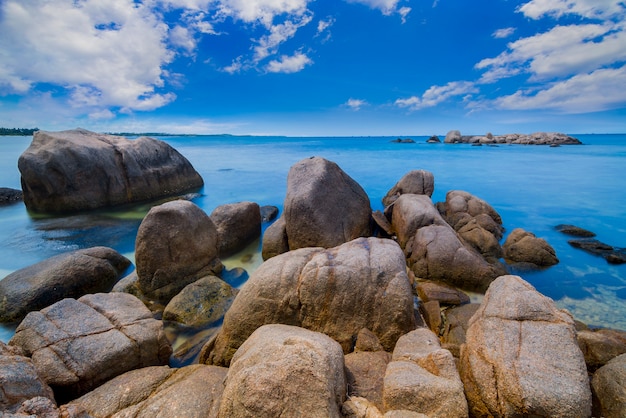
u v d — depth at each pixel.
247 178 28.73
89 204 17.11
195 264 9.31
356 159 41.69
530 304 4.70
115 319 5.79
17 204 18.45
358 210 12.02
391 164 36.41
